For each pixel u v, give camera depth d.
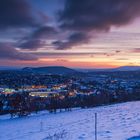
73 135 20.19
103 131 21.31
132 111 40.97
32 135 27.00
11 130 41.91
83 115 50.16
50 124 39.31
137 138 16.41
